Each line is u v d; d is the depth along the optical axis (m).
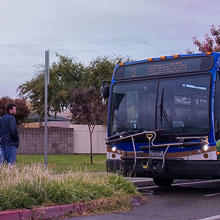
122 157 10.95
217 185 13.50
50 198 8.15
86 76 34.66
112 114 11.54
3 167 9.23
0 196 7.59
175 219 7.65
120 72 11.69
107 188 9.27
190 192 11.61
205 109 10.12
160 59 11.09
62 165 17.06
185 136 10.21
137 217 7.86
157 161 10.44
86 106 19.52
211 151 9.91
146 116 10.92
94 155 26.69
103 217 7.87
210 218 7.71
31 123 36.44
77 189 8.67
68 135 28.20
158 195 10.94
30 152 27.38
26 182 8.20
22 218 7.32
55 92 33.47
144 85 11.16
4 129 11.70
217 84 10.33
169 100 10.70
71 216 7.96
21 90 33.50
